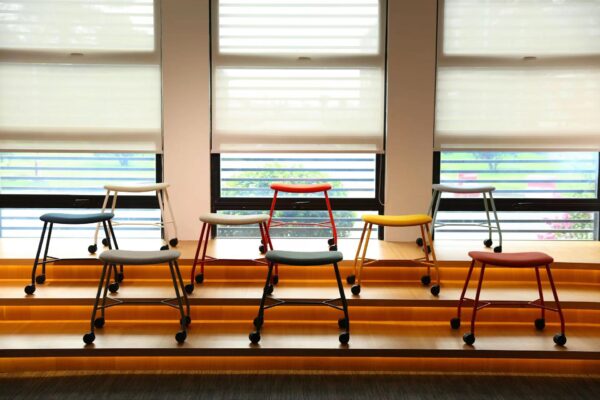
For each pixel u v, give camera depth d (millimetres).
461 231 5605
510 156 5574
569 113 5332
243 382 3658
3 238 5430
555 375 3799
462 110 5348
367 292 4320
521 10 5273
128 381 3662
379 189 5516
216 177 5523
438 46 5297
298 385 3625
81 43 5273
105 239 5074
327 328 4074
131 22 5270
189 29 5277
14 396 3459
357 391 3551
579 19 5270
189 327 4059
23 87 5301
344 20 5309
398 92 5328
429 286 4484
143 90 5324
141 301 4098
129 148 5363
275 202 5230
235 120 5344
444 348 3729
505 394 3529
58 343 3756
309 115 5340
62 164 5551
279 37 5309
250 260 4625
